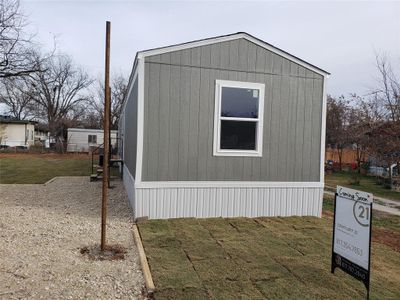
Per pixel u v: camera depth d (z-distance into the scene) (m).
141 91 6.04
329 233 5.67
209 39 6.30
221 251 4.61
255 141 6.66
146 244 4.82
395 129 11.59
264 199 6.72
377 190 12.98
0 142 32.25
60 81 42.25
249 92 6.58
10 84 16.12
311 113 6.93
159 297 3.29
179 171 6.28
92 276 3.71
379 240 5.91
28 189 9.92
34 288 3.37
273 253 4.61
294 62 6.79
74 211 6.95
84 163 20.62
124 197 8.70
